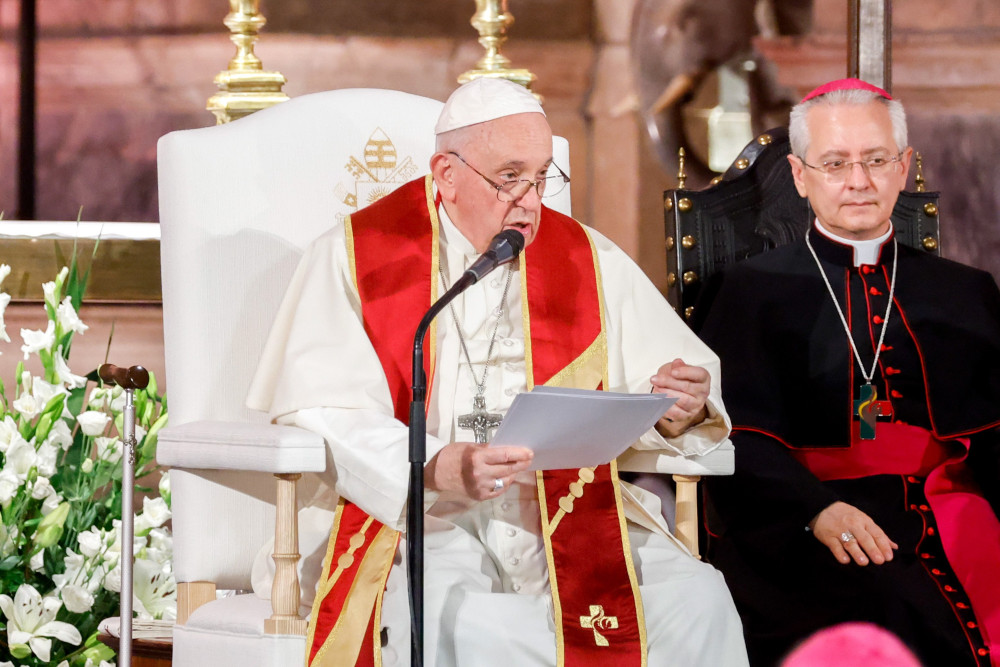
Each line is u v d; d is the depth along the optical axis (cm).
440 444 967
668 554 1047
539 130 1039
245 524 1108
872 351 1265
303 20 2027
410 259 1096
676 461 1066
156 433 1286
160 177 1160
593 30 2059
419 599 847
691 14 2047
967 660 1071
